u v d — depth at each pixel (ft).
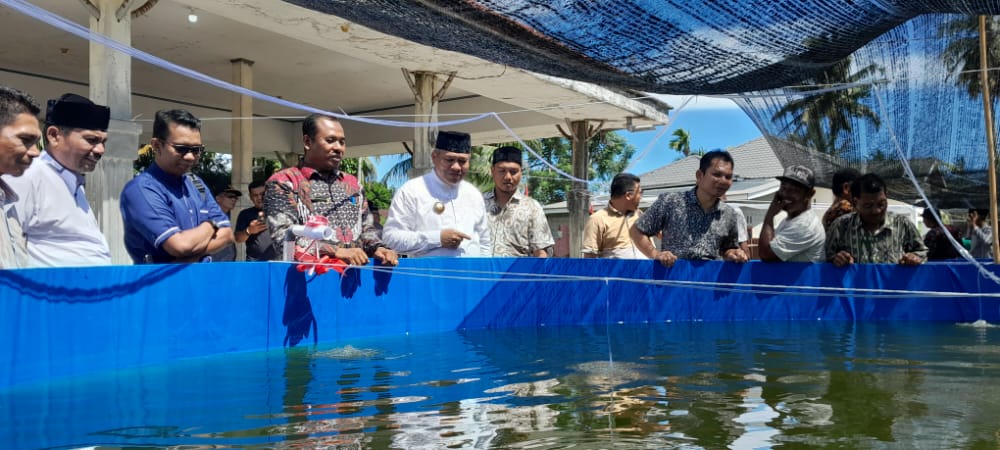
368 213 15.33
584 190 49.44
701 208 18.10
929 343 13.15
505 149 18.19
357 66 39.99
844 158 23.61
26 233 10.88
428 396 8.49
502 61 17.28
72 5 29.14
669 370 10.27
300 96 47.93
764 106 23.40
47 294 9.50
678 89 19.45
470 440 6.49
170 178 12.38
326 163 14.24
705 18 15.01
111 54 22.67
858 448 6.23
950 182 23.26
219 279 12.10
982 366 10.57
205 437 6.64
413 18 14.35
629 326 16.55
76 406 7.98
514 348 12.75
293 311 13.30
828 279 18.13
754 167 80.23
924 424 7.09
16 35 33.32
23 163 9.70
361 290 14.55
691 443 6.39
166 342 11.27
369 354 12.10
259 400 8.29
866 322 17.29
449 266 15.93
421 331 15.53
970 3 15.19
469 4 13.65
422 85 35.37
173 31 33.32
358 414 7.54
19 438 6.67
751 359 11.31
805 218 17.84
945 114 21.91
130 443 6.48
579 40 15.65
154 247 11.85
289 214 13.73
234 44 35.63
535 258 16.94
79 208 11.63
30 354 9.29
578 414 7.52
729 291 17.95
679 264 17.71
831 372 10.07
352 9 13.93
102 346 10.31
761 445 6.35
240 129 38.24
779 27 15.66
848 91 22.59
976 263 18.15
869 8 15.43
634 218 20.89
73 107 11.28
